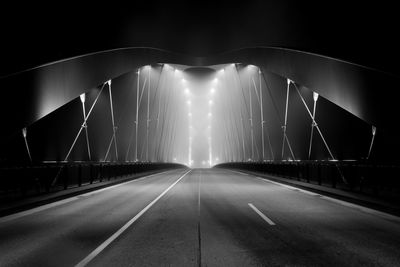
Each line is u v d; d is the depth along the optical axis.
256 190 15.32
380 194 10.74
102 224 7.32
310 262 4.41
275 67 24.91
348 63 14.23
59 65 16.41
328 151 22.25
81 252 5.02
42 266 4.35
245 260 4.54
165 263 4.44
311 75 19.31
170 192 14.73
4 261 4.56
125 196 13.16
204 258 4.65
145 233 6.37
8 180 11.01
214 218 8.00
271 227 6.83
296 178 20.08
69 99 19.91
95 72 21.48
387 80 12.62
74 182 17.05
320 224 7.10
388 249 5.04
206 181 22.12
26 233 6.40
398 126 14.00
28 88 15.18
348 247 5.16
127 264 4.41
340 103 17.78
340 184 14.52
